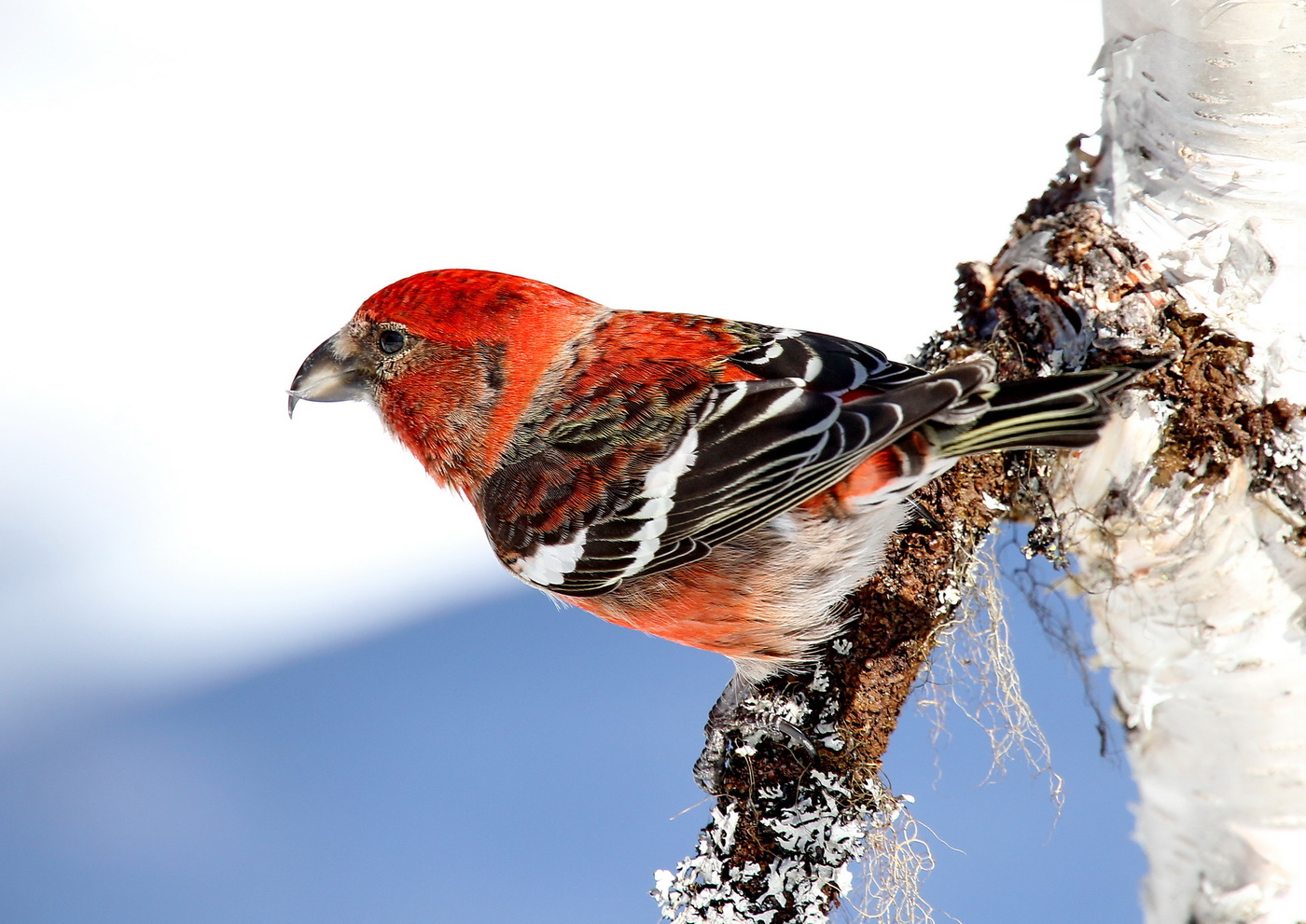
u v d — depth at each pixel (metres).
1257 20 2.70
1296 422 2.70
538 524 2.73
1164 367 2.70
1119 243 2.71
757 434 2.72
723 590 2.72
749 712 2.72
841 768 2.71
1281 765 2.70
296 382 2.75
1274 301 2.70
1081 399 2.69
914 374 2.72
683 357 2.73
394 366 2.74
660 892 2.71
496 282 2.74
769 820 2.71
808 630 2.72
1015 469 2.71
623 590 2.73
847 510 2.71
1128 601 2.71
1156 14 2.71
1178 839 2.71
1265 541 2.70
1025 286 2.71
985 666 2.72
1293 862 2.70
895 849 2.71
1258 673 2.70
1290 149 2.70
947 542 2.72
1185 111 2.71
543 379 2.73
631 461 2.73
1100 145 2.72
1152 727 2.71
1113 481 2.71
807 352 2.72
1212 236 2.71
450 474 2.74
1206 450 2.70
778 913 2.71
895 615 2.72
